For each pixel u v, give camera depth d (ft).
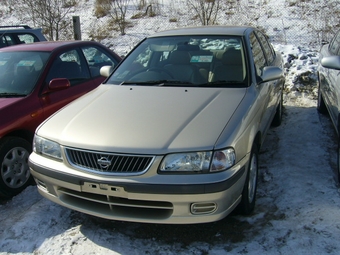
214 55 13.21
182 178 8.77
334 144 15.46
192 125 9.66
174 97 11.40
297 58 26.68
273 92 15.03
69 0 55.52
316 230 9.84
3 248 10.23
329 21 38.40
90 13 51.03
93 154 9.32
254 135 10.72
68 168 9.70
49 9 44.57
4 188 12.79
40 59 15.70
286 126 17.98
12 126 12.94
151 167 8.86
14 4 56.13
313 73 24.07
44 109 14.24
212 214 9.06
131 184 8.87
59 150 9.93
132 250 9.75
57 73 15.58
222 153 8.95
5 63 15.84
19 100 13.62
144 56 14.26
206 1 44.06
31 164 10.53
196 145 8.93
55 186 10.12
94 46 18.57
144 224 10.91
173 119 10.00
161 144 9.02
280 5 44.24
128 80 13.32
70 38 44.21
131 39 41.39
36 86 14.42
